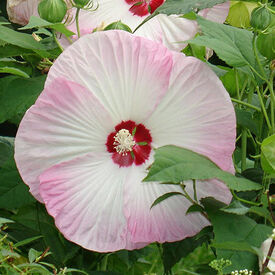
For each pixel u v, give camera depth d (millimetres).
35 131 941
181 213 972
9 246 930
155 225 967
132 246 966
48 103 935
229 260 902
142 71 948
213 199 956
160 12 961
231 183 876
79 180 956
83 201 956
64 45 1035
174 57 950
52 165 951
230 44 998
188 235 975
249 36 1014
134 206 962
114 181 966
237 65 975
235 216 933
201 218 974
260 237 917
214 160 955
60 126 947
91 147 962
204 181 970
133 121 973
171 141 969
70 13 1039
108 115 955
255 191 1003
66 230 951
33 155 945
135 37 942
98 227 958
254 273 935
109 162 972
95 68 945
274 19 983
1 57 1041
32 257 886
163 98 958
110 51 943
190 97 954
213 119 953
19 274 875
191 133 960
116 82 951
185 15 1014
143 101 957
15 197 1041
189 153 894
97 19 1043
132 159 977
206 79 948
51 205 945
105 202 960
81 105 943
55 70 941
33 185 952
